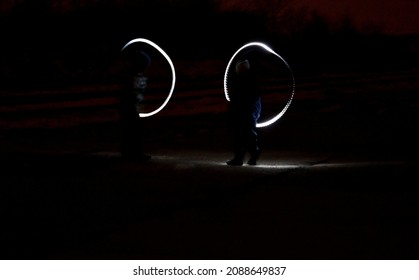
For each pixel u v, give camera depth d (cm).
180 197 1134
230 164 1577
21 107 3138
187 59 5919
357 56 7650
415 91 4869
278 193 1186
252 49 1766
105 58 5122
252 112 1573
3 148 1892
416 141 2241
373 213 1016
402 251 805
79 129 2538
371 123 2884
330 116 3219
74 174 1391
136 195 1152
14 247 812
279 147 2067
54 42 5669
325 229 912
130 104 1619
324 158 1767
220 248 810
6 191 1182
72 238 856
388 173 1452
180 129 2619
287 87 4591
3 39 5422
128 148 1634
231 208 1049
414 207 1066
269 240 851
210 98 3844
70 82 4222
